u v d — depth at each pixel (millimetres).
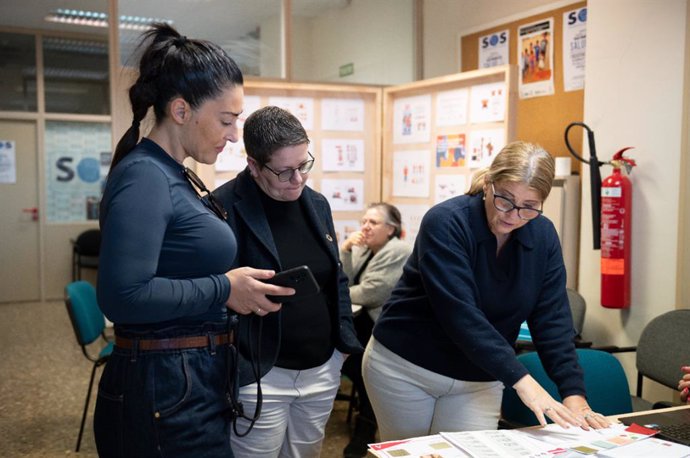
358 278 3172
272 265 1552
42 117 6625
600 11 3092
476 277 1596
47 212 6727
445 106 3344
